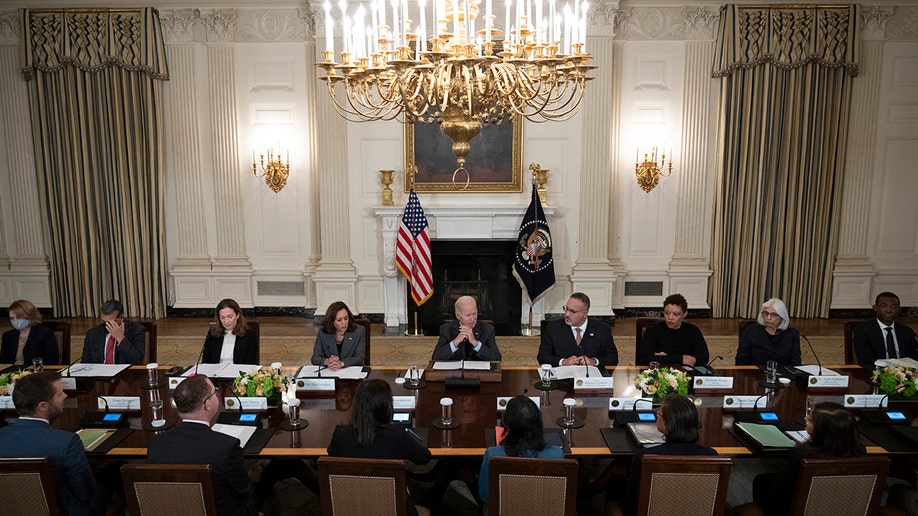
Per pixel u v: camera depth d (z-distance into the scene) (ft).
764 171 22.15
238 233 22.79
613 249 22.76
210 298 23.20
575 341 12.78
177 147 22.39
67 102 22.13
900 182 22.72
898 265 23.20
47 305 23.65
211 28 21.54
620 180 22.39
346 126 21.57
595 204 21.81
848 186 22.61
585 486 9.51
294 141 22.27
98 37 21.61
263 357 18.66
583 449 8.62
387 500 7.07
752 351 12.88
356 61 8.67
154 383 10.91
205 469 6.87
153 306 23.15
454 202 21.84
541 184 21.36
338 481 7.09
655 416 9.54
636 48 21.67
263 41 21.80
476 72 8.14
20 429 7.67
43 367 12.12
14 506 7.18
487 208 21.26
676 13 21.48
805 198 22.30
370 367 12.09
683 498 7.03
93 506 8.15
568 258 22.22
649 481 6.99
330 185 21.89
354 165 21.80
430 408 10.04
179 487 6.93
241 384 9.92
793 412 9.94
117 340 12.78
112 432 9.10
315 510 10.34
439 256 22.02
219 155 22.27
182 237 22.91
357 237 22.25
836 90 21.72
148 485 6.93
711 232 22.82
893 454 8.62
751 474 11.43
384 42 8.59
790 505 7.25
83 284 23.22
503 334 22.08
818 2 21.22
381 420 7.76
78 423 9.50
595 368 11.51
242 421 9.43
